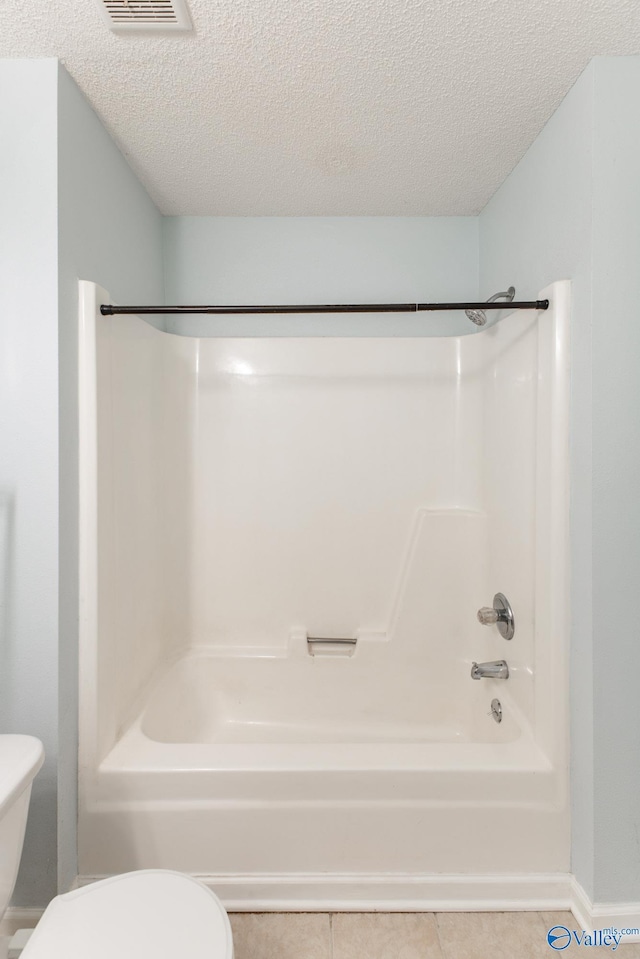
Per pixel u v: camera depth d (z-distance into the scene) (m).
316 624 2.25
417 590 2.16
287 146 1.71
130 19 1.17
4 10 1.15
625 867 1.36
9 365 1.32
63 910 1.00
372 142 1.68
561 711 1.44
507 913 1.43
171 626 2.18
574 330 1.41
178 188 1.99
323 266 2.26
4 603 1.33
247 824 1.43
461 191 2.03
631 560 1.34
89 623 1.43
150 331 1.95
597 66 1.30
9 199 1.31
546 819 1.44
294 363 2.23
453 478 2.24
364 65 1.32
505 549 1.84
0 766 1.07
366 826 1.43
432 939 1.36
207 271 2.25
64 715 1.36
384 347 2.23
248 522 2.24
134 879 1.08
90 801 1.43
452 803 1.44
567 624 1.45
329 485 2.24
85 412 1.43
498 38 1.23
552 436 1.45
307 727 2.15
